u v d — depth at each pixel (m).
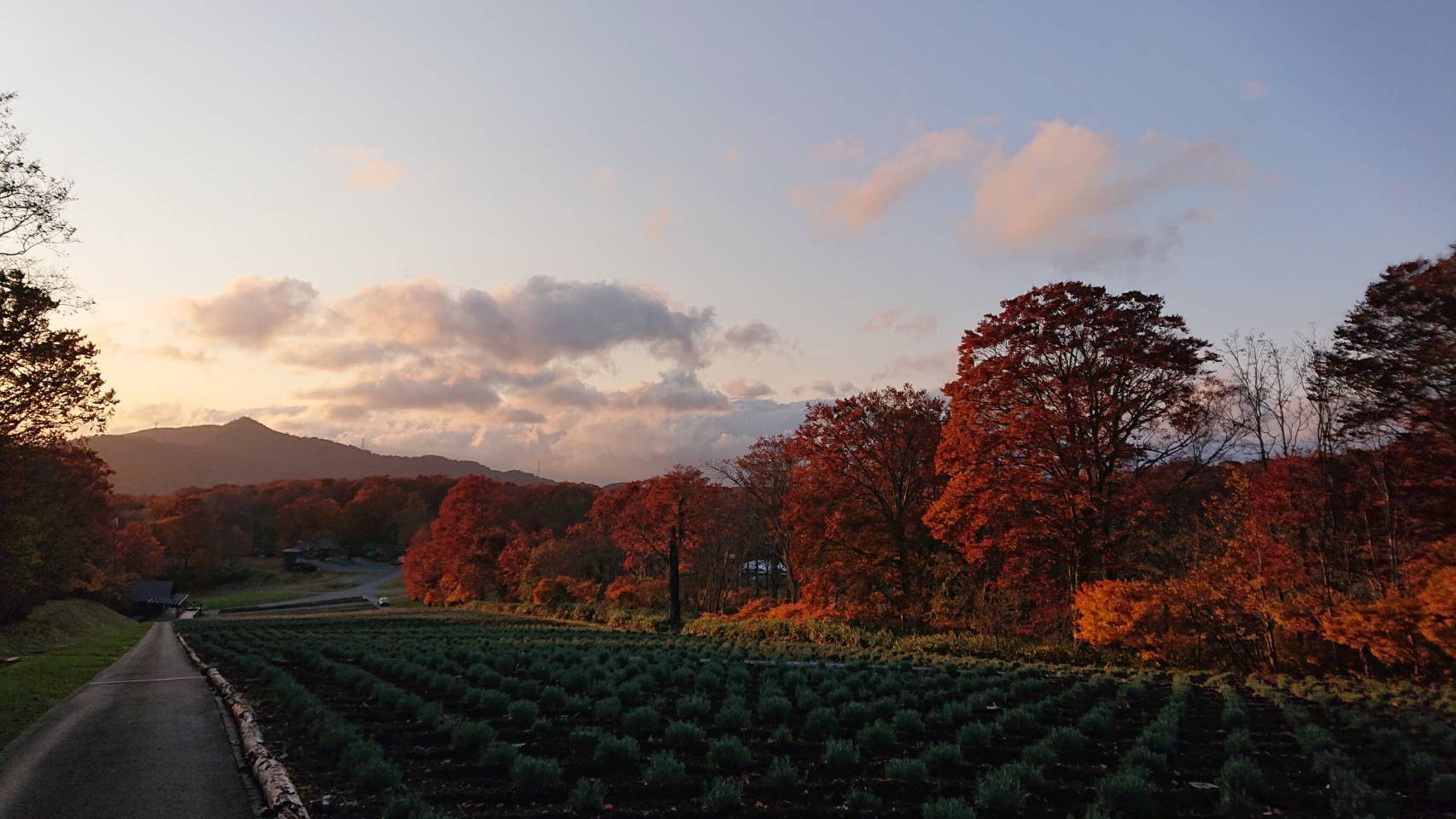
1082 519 28.25
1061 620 29.55
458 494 86.75
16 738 12.53
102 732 12.96
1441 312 23.50
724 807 8.47
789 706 13.83
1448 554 21.86
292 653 26.48
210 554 125.88
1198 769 10.73
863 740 11.63
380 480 180.12
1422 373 24.17
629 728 12.51
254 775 9.86
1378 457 24.81
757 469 50.22
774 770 9.45
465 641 32.47
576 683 16.95
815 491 39.75
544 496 128.00
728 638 35.78
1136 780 8.73
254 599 107.69
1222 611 23.50
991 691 16.34
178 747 11.71
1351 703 16.44
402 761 10.55
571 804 8.58
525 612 66.00
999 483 28.73
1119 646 26.28
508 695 15.91
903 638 31.05
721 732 12.76
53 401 22.47
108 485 51.78
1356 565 25.58
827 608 37.81
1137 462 30.02
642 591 63.53
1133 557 29.30
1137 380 28.50
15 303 19.03
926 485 41.12
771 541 60.34
